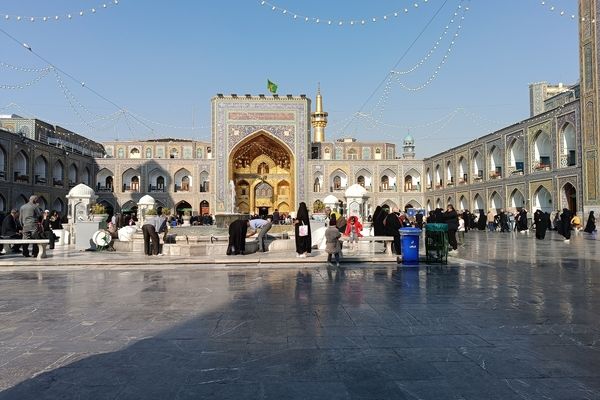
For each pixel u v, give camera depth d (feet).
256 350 9.70
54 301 15.26
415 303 14.56
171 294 16.48
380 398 7.22
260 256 28.30
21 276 21.91
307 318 12.57
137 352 9.62
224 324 11.94
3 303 14.97
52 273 23.02
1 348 9.95
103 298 15.76
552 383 7.77
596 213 57.57
